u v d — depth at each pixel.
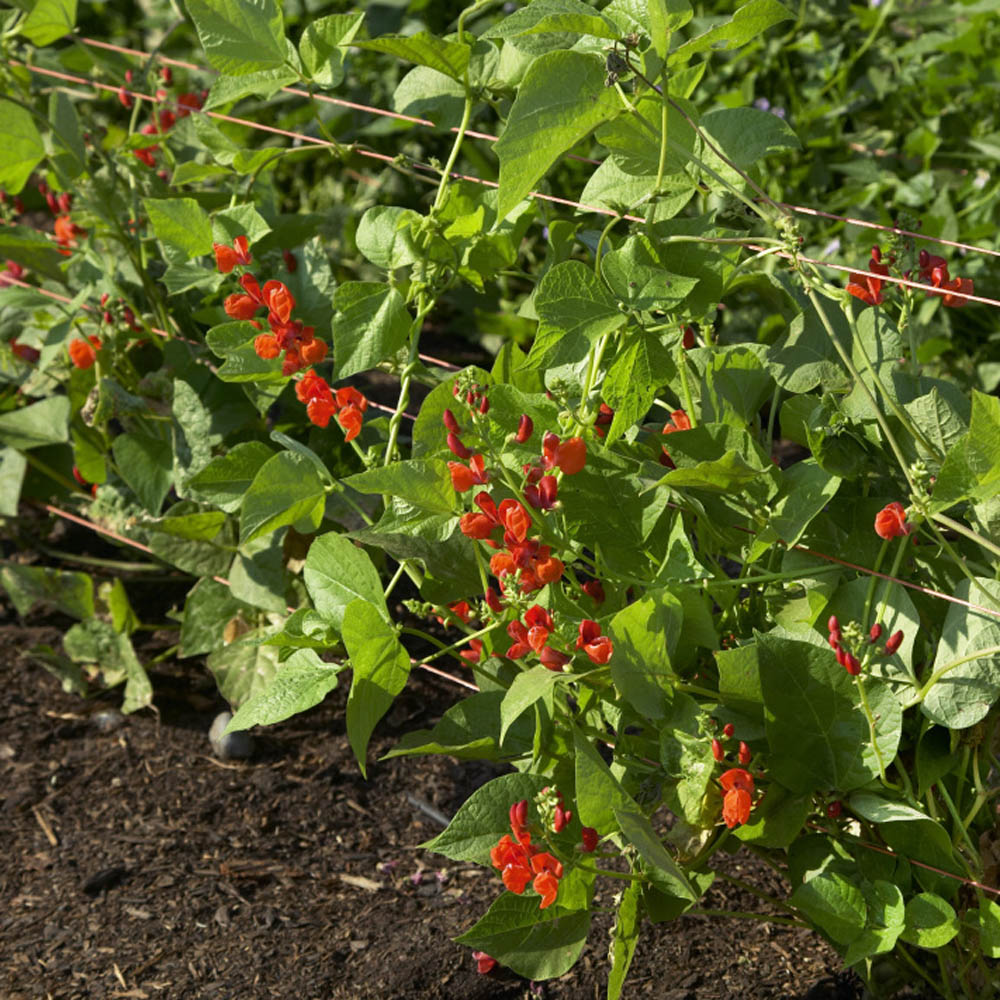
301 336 1.75
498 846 1.61
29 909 1.97
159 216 1.94
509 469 1.70
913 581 1.69
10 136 2.08
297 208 3.55
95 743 2.19
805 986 1.81
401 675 1.72
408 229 1.78
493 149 1.59
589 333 1.64
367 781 2.11
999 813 1.70
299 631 1.77
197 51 3.82
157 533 2.11
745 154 1.69
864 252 2.68
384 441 2.10
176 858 2.03
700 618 1.65
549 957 1.66
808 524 1.69
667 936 1.88
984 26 3.04
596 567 1.70
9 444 2.26
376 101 3.27
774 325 2.00
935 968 1.75
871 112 3.16
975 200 2.86
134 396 2.14
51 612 2.50
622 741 1.71
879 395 1.66
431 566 1.74
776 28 3.20
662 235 1.68
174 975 1.89
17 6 2.16
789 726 1.63
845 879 1.64
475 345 3.19
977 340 2.73
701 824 1.65
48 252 2.23
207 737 2.19
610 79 1.59
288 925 1.93
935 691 1.62
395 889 1.97
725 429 1.66
